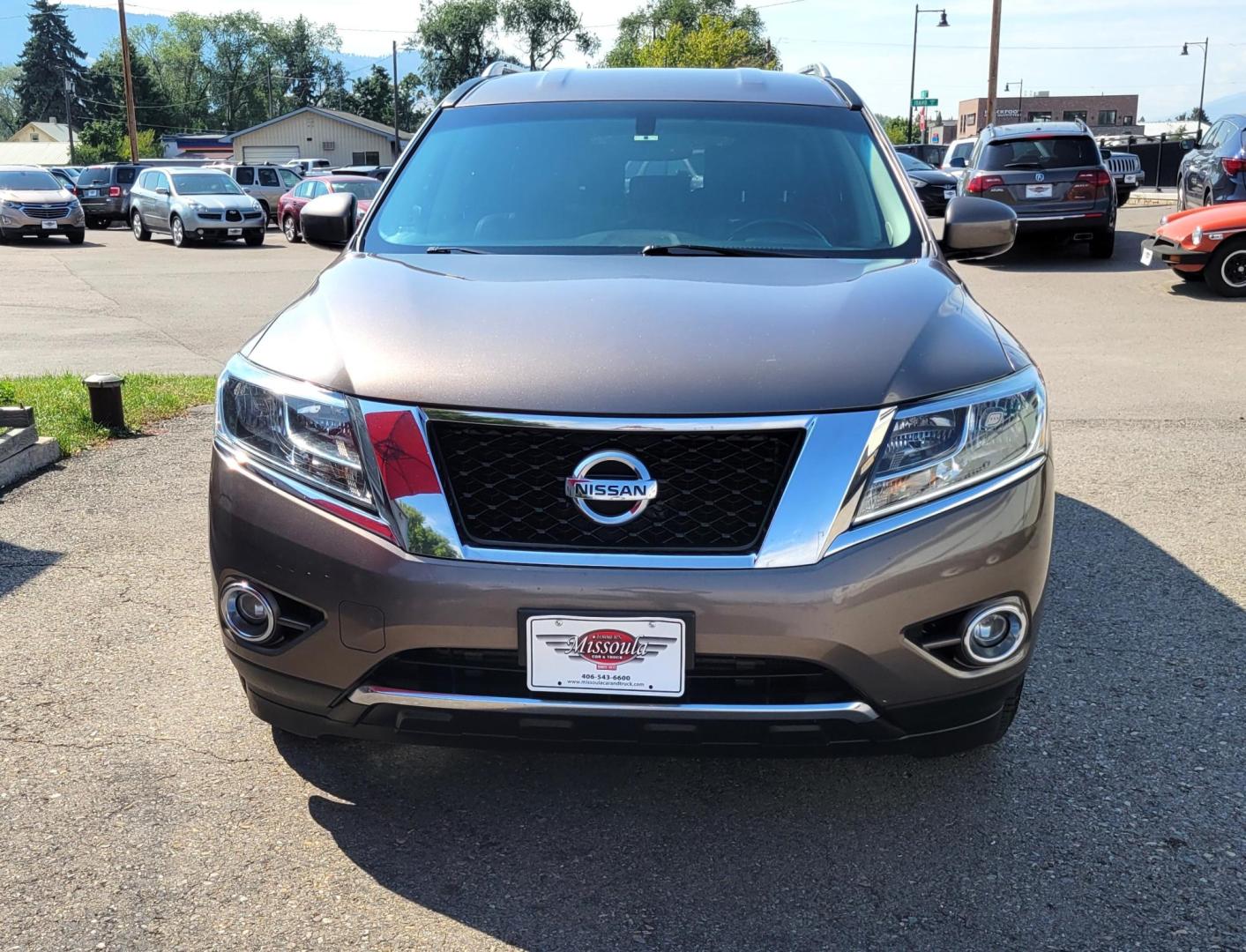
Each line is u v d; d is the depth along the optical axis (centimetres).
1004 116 7650
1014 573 255
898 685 247
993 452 256
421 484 245
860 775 307
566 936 241
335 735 266
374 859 268
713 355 255
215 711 339
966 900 253
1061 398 788
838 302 288
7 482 572
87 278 1781
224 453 271
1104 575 452
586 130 402
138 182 2702
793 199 373
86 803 289
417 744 260
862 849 273
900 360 259
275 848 271
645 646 240
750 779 305
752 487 243
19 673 362
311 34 12438
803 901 253
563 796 296
